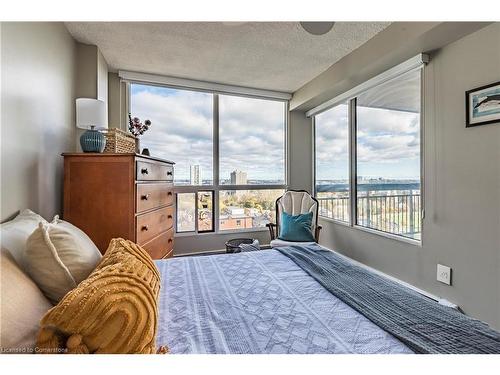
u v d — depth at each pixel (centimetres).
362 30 233
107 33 235
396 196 269
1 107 137
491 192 184
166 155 350
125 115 324
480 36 190
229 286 131
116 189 191
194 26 226
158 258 237
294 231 322
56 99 204
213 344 83
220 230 379
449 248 212
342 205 356
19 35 152
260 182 406
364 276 142
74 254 92
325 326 94
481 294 190
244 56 283
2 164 138
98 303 66
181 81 340
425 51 224
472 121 194
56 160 203
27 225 116
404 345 81
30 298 76
